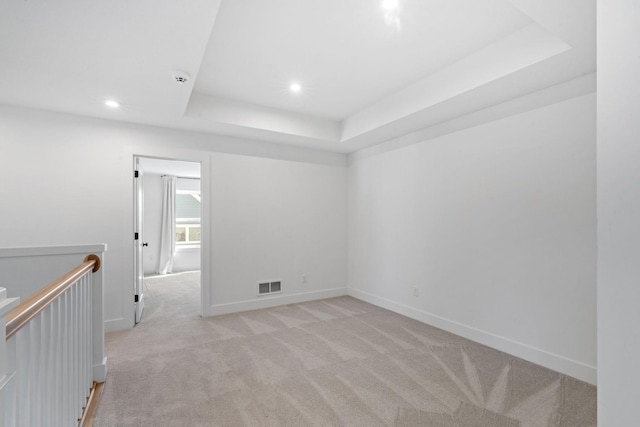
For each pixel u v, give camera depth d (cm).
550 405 192
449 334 311
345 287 475
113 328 320
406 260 372
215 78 288
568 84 230
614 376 90
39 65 208
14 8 150
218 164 379
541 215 246
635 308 85
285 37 222
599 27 96
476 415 183
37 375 107
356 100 340
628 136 87
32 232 289
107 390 208
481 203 290
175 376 228
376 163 421
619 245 89
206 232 370
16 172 285
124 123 329
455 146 314
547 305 242
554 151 238
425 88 286
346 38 224
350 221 472
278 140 403
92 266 196
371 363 248
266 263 411
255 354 265
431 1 185
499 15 199
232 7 189
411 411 187
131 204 332
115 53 195
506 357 259
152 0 147
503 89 246
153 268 700
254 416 182
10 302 76
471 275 298
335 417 181
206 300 369
